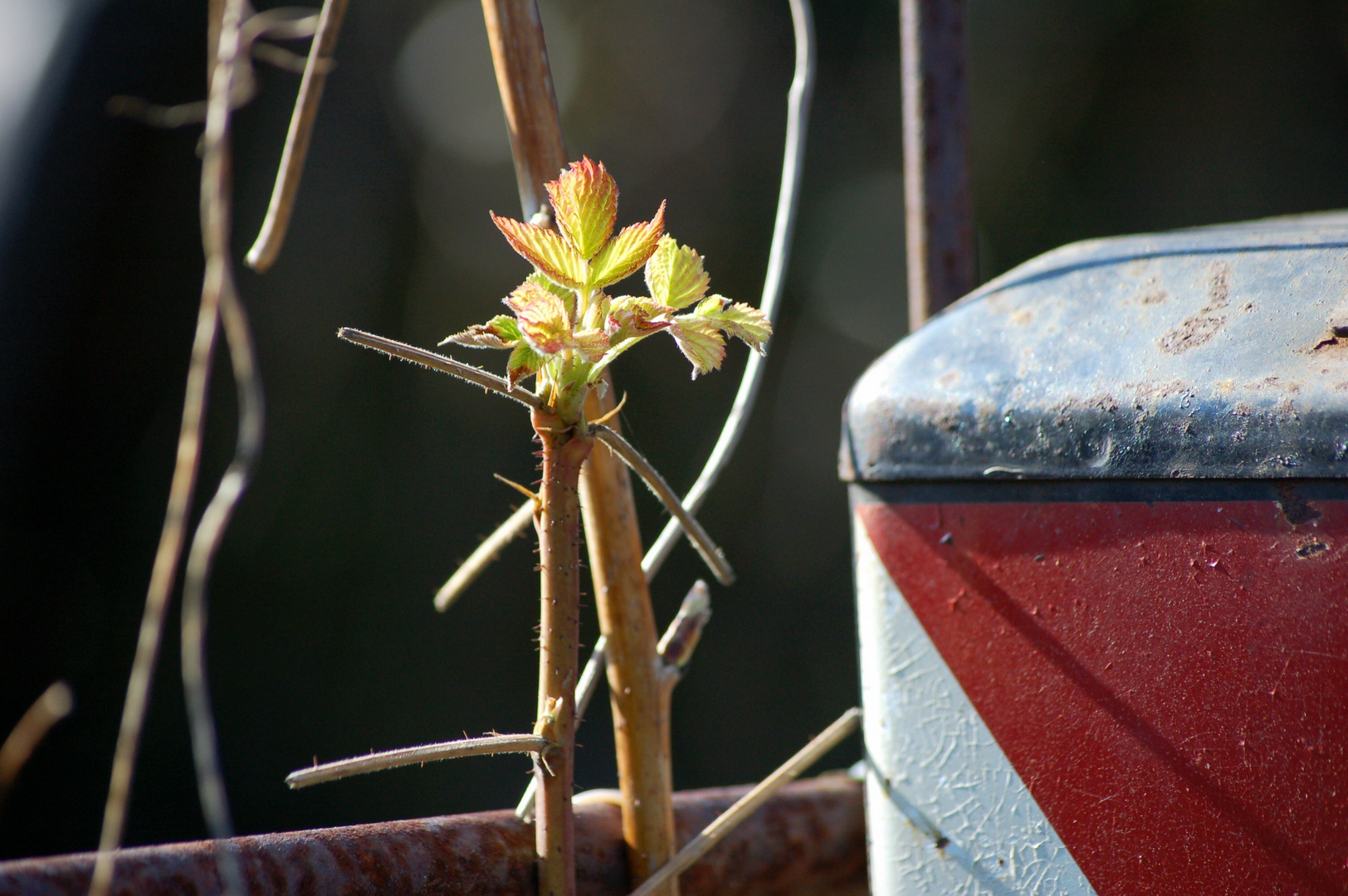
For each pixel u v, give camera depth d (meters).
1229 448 1.22
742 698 5.99
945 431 1.24
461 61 7.05
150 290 4.99
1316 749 1.21
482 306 6.83
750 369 1.31
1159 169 7.26
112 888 1.18
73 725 4.58
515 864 1.23
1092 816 1.23
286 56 1.28
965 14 1.38
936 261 1.37
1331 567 1.21
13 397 4.40
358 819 5.00
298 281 5.96
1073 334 1.24
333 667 5.50
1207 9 7.18
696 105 7.32
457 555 5.93
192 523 5.15
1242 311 1.23
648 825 1.25
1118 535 1.23
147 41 4.73
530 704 5.60
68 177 4.46
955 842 1.24
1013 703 1.24
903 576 1.25
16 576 4.46
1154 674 1.22
